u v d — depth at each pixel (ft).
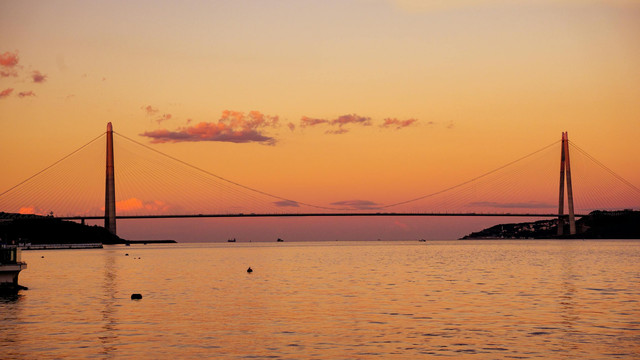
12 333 131.34
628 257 472.85
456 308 167.22
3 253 211.00
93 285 244.63
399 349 115.24
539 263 394.93
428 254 606.96
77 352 113.19
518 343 119.85
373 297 195.83
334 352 112.98
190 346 118.11
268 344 119.65
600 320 145.48
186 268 367.04
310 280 268.21
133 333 131.03
